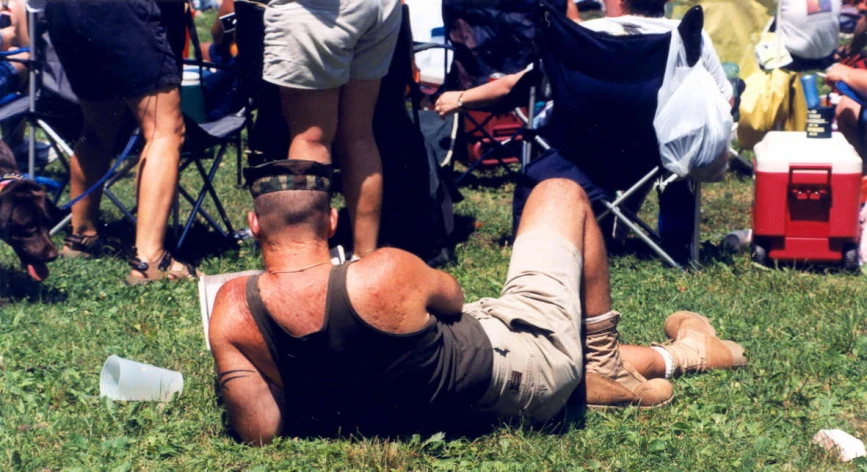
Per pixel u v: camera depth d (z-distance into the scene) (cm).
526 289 350
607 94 527
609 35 517
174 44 546
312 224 318
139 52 529
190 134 574
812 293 518
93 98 541
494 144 754
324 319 311
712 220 687
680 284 535
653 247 560
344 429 354
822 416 371
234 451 341
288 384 333
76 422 364
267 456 336
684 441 349
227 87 668
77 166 584
